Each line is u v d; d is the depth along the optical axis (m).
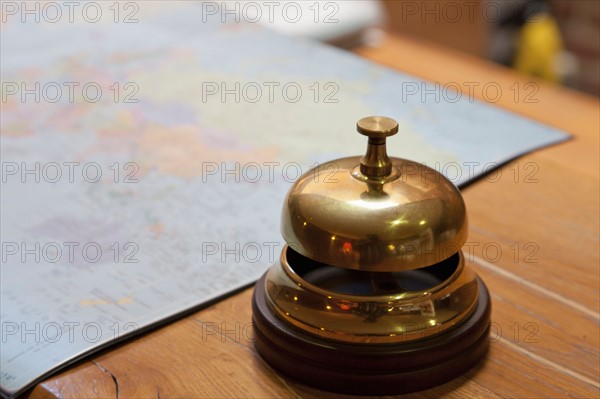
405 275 0.65
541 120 1.15
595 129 1.11
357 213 0.59
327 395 0.62
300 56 1.37
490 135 1.07
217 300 0.74
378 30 1.61
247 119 1.13
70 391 0.63
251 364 0.65
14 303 0.74
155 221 0.88
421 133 1.07
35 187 0.96
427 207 0.60
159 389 0.63
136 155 1.04
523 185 0.94
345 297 0.60
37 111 1.17
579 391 0.62
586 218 0.87
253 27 1.51
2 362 0.66
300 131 1.09
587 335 0.69
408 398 0.61
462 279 0.63
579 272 0.77
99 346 0.67
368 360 0.59
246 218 0.88
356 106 1.17
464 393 0.62
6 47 1.43
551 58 2.47
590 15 2.61
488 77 1.35
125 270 0.79
